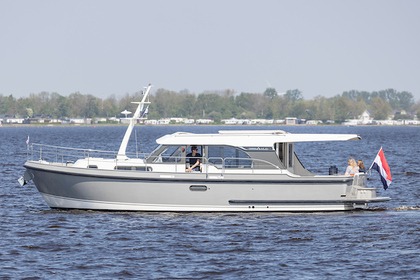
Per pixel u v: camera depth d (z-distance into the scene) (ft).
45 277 171.42
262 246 200.85
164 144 241.55
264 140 241.14
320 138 241.96
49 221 230.07
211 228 221.25
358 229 221.66
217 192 237.66
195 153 240.73
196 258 188.55
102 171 237.45
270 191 238.68
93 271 176.45
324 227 223.71
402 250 196.75
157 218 233.76
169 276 172.86
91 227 221.87
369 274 175.22
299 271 177.47
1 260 185.37
